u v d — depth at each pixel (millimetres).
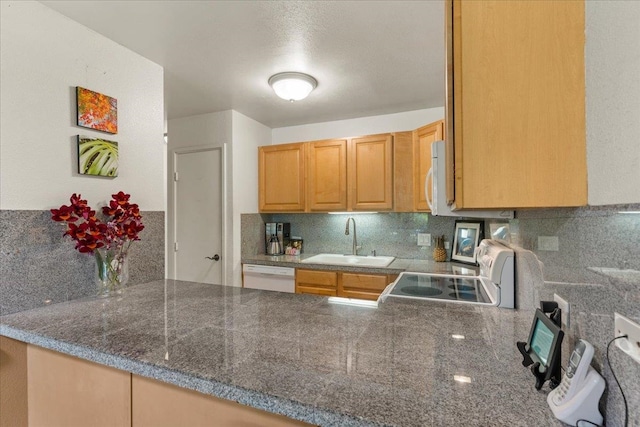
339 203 3021
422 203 2650
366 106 2854
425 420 609
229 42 1771
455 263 2760
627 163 552
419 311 1284
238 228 3020
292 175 3205
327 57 1948
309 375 773
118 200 1613
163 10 1482
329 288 2760
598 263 655
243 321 1163
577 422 592
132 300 1456
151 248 1923
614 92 597
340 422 629
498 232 1976
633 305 526
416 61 2000
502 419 614
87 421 1018
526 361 776
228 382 745
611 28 606
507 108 762
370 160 2912
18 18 1338
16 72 1332
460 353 894
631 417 522
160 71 2035
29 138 1372
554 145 731
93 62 1633
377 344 956
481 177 777
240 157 3047
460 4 801
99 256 1507
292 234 3512
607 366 603
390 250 3143
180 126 3170
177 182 3203
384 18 1558
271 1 1433
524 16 755
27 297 1330
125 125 1796
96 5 1437
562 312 851
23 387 1163
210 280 3041
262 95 2572
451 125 826
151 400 902
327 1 1436
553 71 734
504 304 1348
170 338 1006
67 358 1055
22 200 1344
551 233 961
